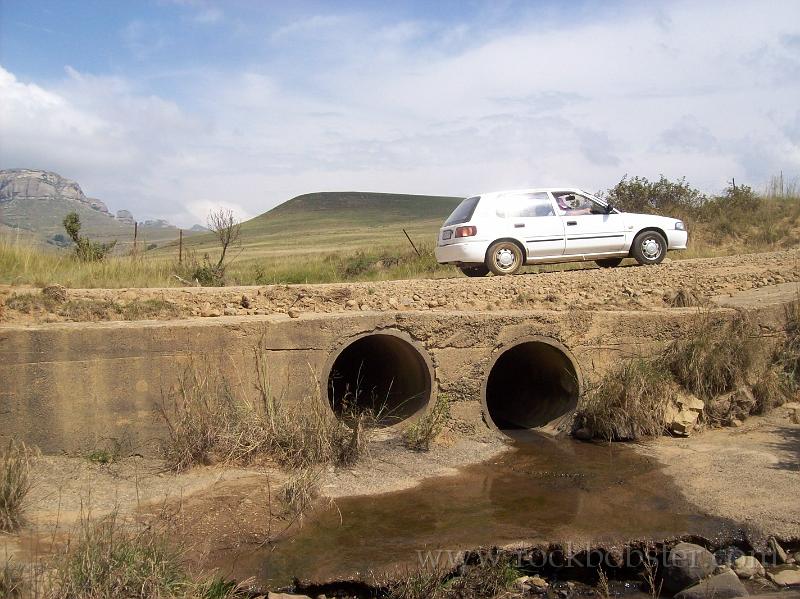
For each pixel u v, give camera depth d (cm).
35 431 731
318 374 838
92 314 877
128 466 739
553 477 773
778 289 1195
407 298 1105
